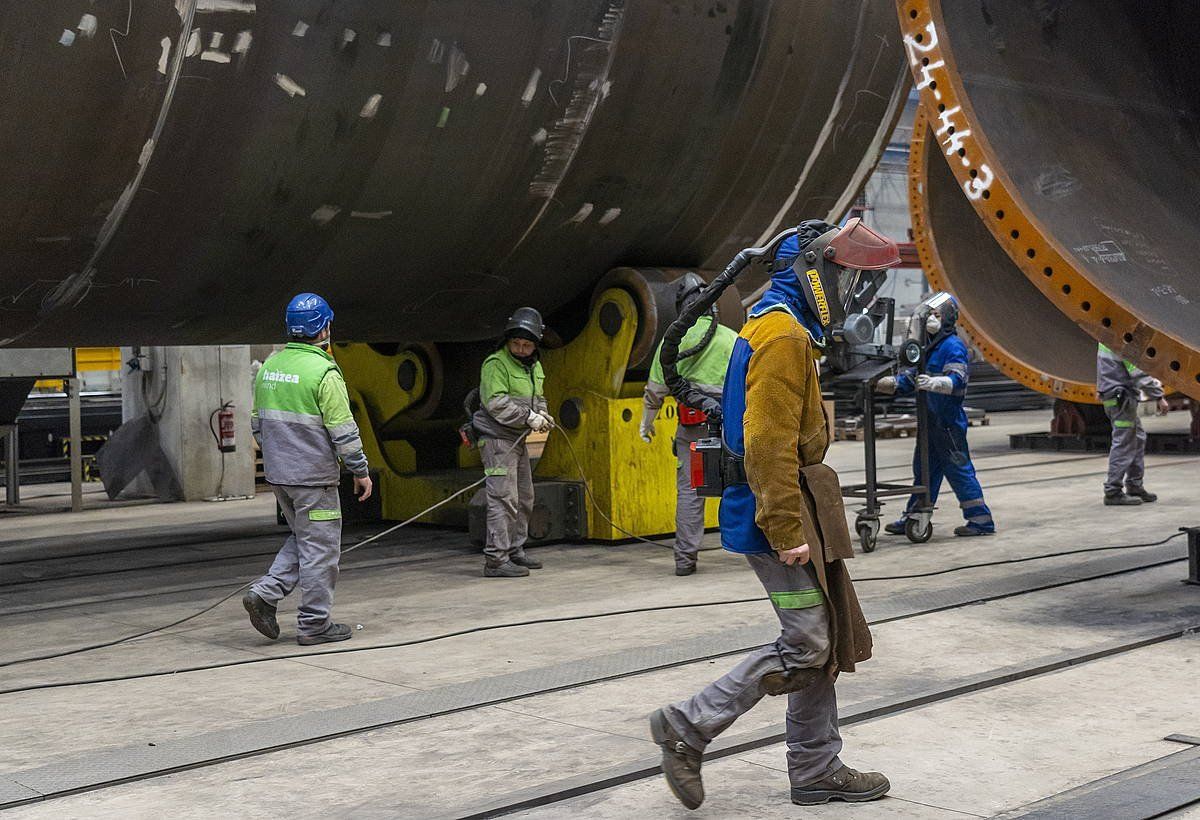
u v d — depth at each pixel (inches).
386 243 301.6
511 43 286.0
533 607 273.1
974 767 159.6
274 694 205.3
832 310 148.9
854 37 347.6
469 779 159.0
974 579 291.9
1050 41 286.5
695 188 341.7
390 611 273.9
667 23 307.1
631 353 348.8
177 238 270.2
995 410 907.4
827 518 142.6
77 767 165.9
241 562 353.4
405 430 417.4
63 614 282.5
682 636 239.5
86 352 645.9
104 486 533.0
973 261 613.3
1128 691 193.8
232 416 512.1
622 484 355.3
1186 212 279.6
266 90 258.7
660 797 152.0
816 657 142.1
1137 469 423.8
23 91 230.7
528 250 328.5
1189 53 328.2
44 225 251.3
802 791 147.7
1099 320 228.1
